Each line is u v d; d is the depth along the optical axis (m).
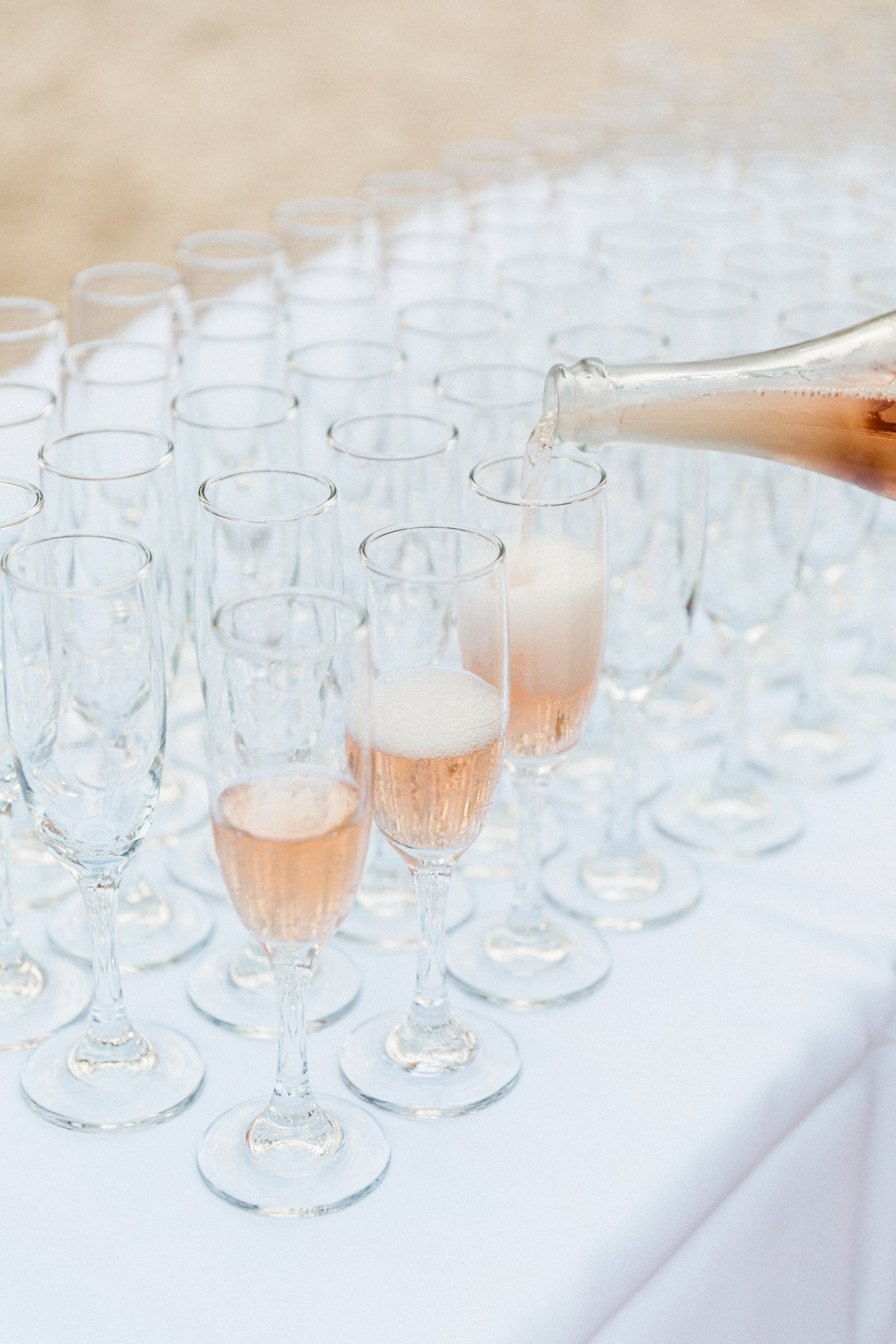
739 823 1.35
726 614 1.35
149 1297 0.87
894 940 1.20
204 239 2.03
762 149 2.67
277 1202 0.92
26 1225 0.92
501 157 2.64
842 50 4.05
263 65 6.99
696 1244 1.00
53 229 5.34
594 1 7.41
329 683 0.87
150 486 1.13
